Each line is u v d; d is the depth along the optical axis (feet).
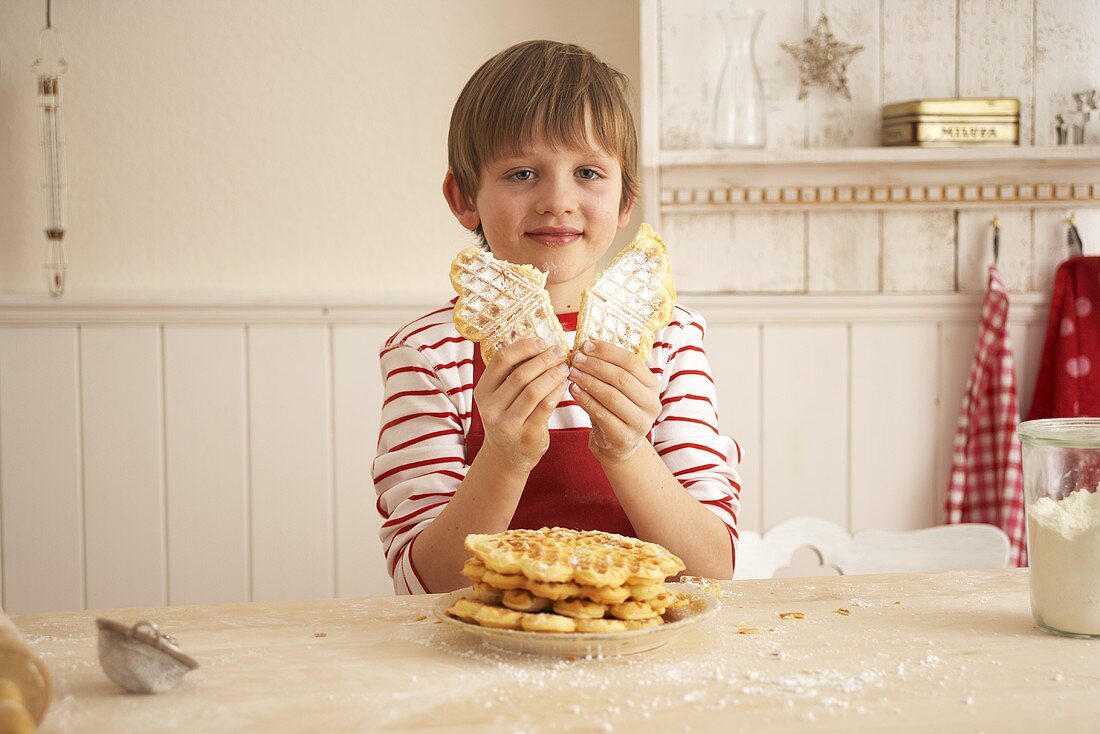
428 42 7.10
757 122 6.50
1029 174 6.72
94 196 7.14
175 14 7.07
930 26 6.75
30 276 7.12
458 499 3.55
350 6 7.08
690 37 6.70
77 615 3.05
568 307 4.30
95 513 7.06
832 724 2.18
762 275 6.90
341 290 7.23
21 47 7.01
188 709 2.28
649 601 2.70
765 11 6.73
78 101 7.09
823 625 2.86
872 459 6.97
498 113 3.97
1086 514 2.72
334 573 7.13
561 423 4.21
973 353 6.92
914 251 6.90
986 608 3.04
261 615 3.03
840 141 6.80
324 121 7.15
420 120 7.15
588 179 4.04
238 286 7.23
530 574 2.59
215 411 7.04
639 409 3.30
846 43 6.75
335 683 2.43
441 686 2.41
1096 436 2.73
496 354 3.25
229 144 7.15
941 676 2.45
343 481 7.09
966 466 6.84
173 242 7.19
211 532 7.10
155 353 7.00
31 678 2.04
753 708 2.27
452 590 3.55
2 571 7.04
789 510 6.99
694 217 6.87
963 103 6.48
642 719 2.21
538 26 7.07
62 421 7.00
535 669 2.51
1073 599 2.71
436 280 7.23
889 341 6.92
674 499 3.66
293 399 7.05
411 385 4.26
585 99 3.97
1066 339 6.64
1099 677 2.45
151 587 7.11
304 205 7.20
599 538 3.00
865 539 4.61
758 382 6.92
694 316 4.61
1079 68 6.81
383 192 7.20
